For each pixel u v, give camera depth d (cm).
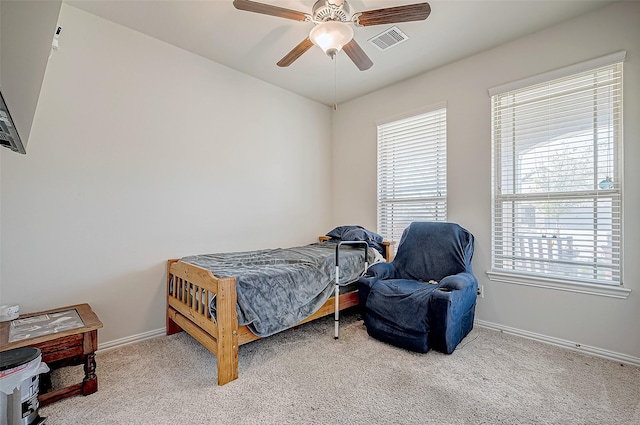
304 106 405
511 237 281
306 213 407
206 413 164
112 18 242
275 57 302
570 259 248
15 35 74
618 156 228
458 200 312
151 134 268
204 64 303
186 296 245
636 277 217
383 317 252
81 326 180
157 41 271
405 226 364
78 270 232
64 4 225
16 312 192
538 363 218
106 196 244
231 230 325
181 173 287
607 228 232
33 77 101
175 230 283
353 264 299
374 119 390
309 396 179
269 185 363
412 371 206
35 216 215
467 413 164
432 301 231
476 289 272
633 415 162
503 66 280
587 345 234
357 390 185
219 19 243
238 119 332
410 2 224
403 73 338
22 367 139
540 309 258
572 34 242
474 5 225
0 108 107
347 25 200
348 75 342
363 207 405
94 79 238
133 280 258
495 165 291
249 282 210
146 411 165
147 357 229
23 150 158
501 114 288
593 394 180
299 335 268
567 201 251
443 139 329
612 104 230
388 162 382
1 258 204
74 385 177
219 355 191
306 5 228
